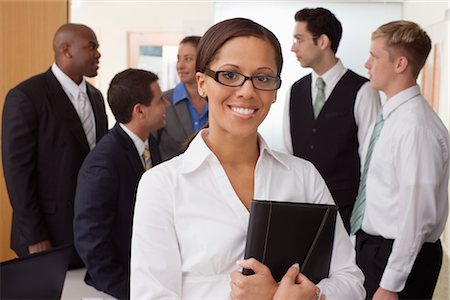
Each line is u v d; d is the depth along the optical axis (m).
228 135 1.21
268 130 4.07
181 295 1.18
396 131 2.27
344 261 1.25
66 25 2.86
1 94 3.45
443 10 4.04
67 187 2.77
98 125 2.99
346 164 3.15
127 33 4.26
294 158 1.32
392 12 4.05
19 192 2.68
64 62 2.83
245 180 1.25
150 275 1.16
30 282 1.53
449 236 3.75
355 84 3.13
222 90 1.14
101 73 4.27
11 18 3.46
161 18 4.22
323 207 1.16
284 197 1.25
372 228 2.38
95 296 2.02
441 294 3.71
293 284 1.10
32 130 2.70
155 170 1.23
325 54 3.12
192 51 3.43
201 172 1.21
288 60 4.04
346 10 4.04
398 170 2.24
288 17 4.05
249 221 1.14
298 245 1.15
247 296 1.10
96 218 2.03
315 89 3.20
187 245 1.18
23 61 3.54
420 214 2.19
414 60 2.31
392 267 2.22
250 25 1.15
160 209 1.18
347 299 1.18
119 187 2.08
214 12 4.16
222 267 1.17
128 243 2.10
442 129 2.29
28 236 2.69
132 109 2.18
